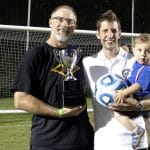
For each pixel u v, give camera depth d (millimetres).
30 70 3900
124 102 4035
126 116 4078
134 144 4062
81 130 3973
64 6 4035
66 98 3898
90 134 4082
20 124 10125
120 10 22500
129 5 22531
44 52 3973
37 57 3934
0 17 21516
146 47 4172
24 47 12758
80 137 3953
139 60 4203
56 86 3938
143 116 4203
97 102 4133
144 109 4121
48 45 4020
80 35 11625
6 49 13023
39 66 3938
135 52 4238
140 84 4086
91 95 4230
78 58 4160
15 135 8883
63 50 4008
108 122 4102
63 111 3879
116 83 4074
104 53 4242
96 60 4230
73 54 4043
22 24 21625
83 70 4172
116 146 4055
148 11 22438
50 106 3910
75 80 3988
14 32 12820
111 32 4141
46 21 21797
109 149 4070
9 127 9758
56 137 3902
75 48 4199
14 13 21609
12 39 12945
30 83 3883
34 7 21781
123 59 4242
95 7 22172
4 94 13453
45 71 3945
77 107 3926
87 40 11922
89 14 22047
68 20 3975
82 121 4008
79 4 22031
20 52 12891
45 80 3941
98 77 4180
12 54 13078
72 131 3934
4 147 7879
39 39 12641
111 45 4168
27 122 10391
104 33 4160
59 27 3973
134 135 4066
